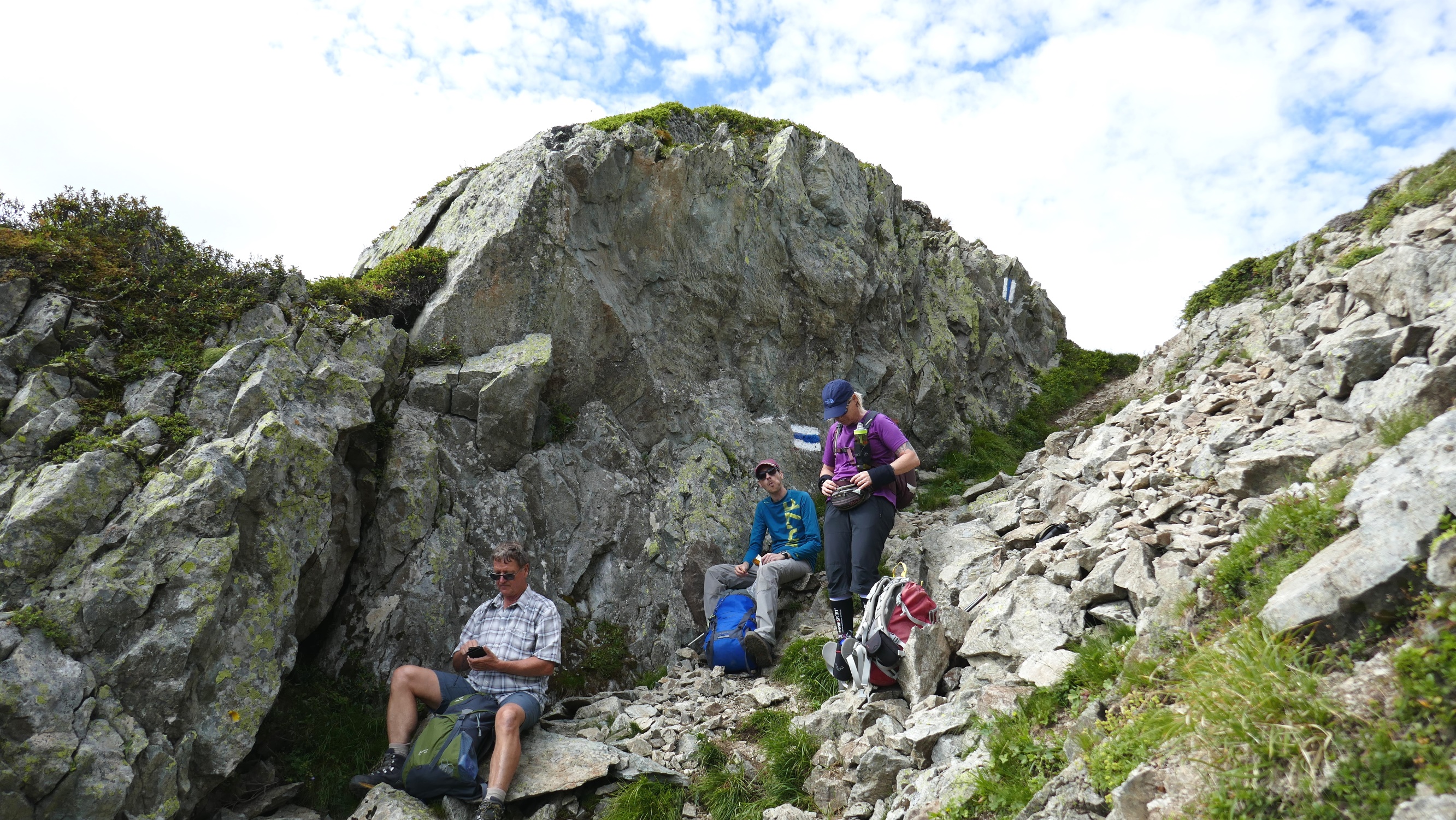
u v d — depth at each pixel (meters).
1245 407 5.92
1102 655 3.98
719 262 8.41
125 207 5.52
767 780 4.54
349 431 5.31
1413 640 2.73
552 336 6.98
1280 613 3.15
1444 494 2.90
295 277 5.89
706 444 7.84
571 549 6.56
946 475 9.52
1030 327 14.73
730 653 6.07
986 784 3.56
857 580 5.54
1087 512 5.77
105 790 3.56
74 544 4.05
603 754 4.59
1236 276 10.83
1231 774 2.77
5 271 4.79
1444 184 7.36
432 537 5.67
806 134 9.97
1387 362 4.67
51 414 4.43
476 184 7.86
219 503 4.33
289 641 4.63
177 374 4.86
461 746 4.36
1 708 3.48
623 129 7.98
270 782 4.52
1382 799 2.40
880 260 10.24
